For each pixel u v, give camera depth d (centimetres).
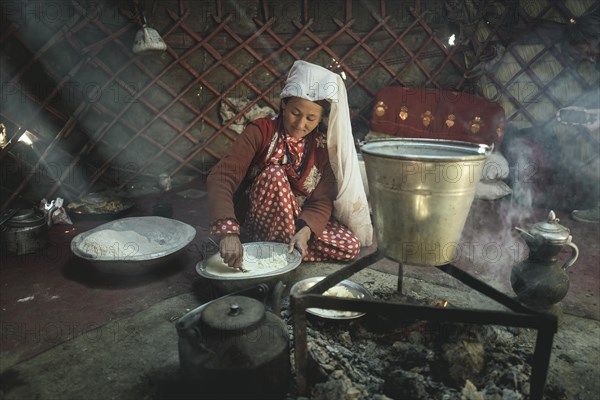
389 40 348
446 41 351
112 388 131
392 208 116
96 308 175
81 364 141
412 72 359
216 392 113
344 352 137
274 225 195
